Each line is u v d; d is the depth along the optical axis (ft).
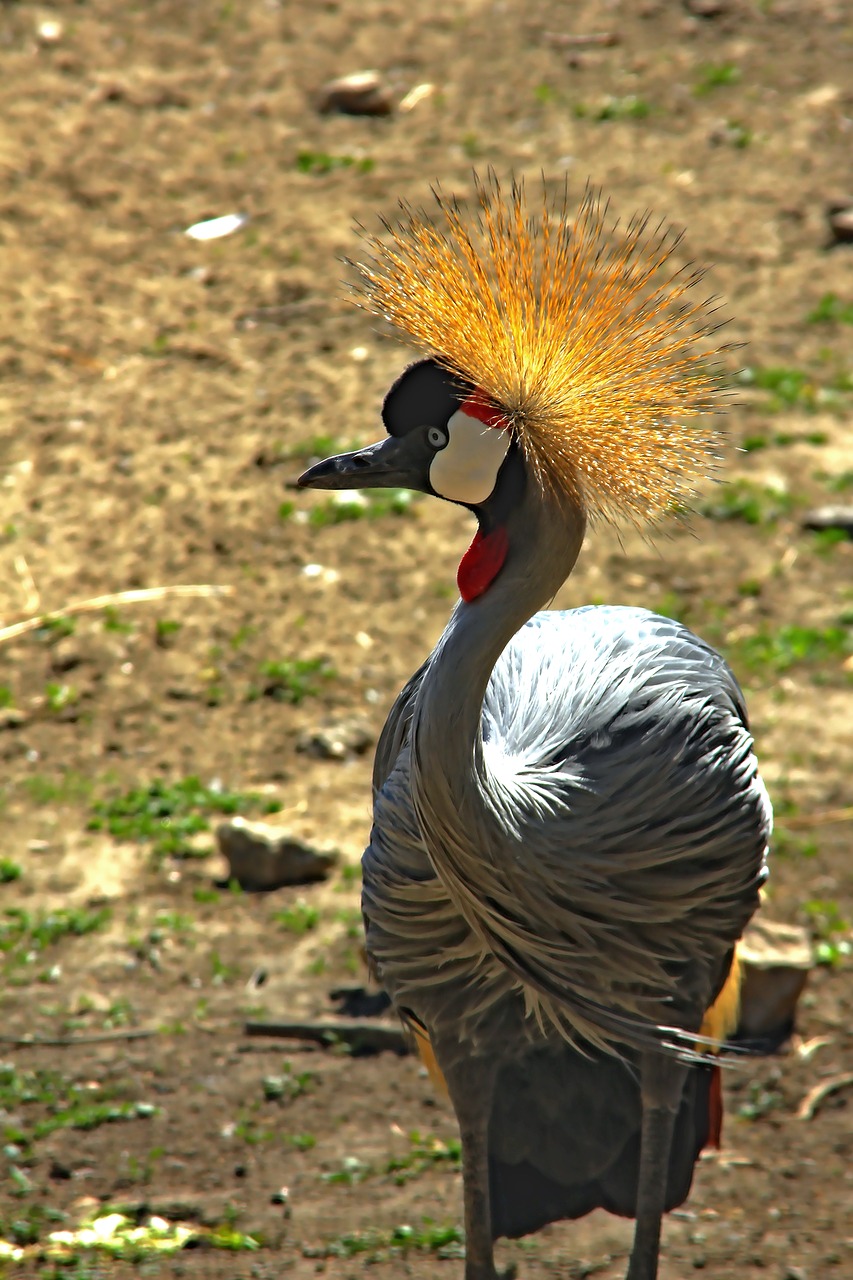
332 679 44.16
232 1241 25.81
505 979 22.33
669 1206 24.49
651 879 21.50
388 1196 27.25
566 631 25.32
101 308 62.75
